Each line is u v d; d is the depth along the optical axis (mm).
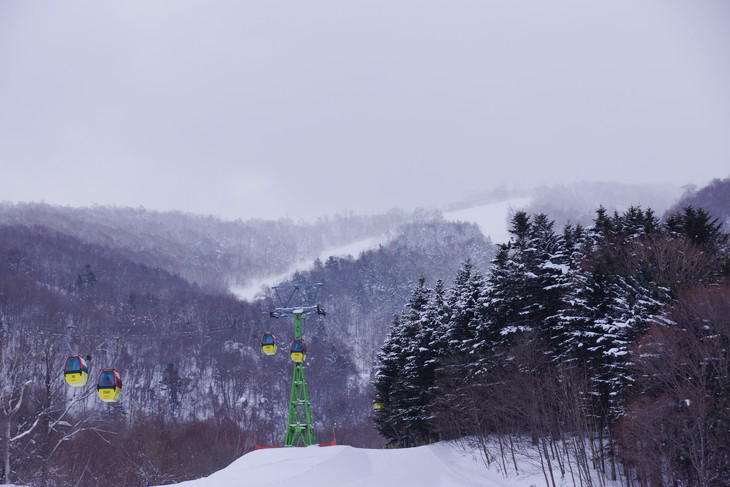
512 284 45906
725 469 25859
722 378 25906
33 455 46562
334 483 35688
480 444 48188
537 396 38562
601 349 35688
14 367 46812
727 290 28719
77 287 164500
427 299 66312
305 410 57875
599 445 36281
